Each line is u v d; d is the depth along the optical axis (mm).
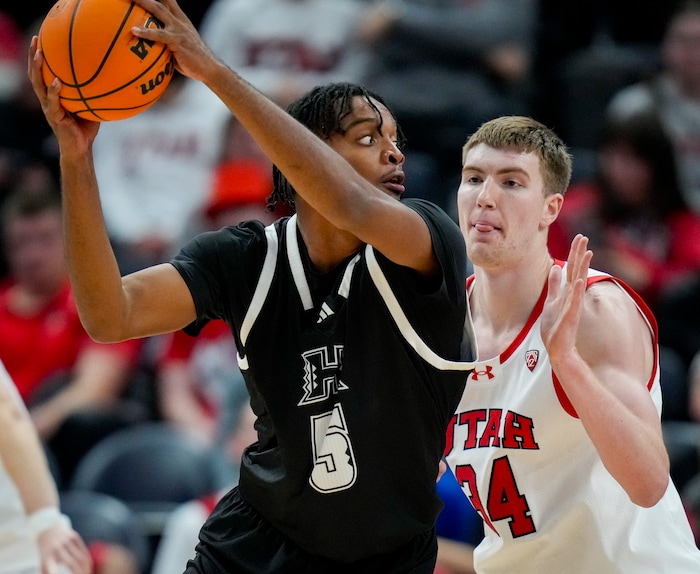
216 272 6621
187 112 17266
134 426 14359
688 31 17531
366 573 6734
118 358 14930
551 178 7723
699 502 11547
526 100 18875
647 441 6773
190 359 14961
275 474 6645
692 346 15258
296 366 6520
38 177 18188
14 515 8586
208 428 14602
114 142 17531
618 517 7684
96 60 5680
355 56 18375
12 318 15203
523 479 7762
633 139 15984
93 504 12062
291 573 6723
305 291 6543
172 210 17109
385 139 6492
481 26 18609
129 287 6348
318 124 6434
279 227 6773
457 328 6504
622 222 16062
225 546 6859
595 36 20641
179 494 12875
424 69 18500
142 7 5738
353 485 6504
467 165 7707
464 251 6531
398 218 6055
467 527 11820
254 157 16562
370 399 6438
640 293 15609
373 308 6422
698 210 17266
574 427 7590
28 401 14859
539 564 7863
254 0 18359
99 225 6098
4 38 20078
